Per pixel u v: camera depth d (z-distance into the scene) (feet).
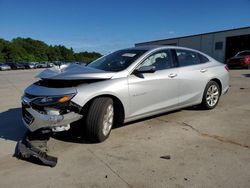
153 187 8.94
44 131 12.06
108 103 12.69
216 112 18.42
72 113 11.87
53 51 358.23
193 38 115.65
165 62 16.11
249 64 64.44
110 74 13.25
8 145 12.92
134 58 14.71
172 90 15.94
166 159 11.01
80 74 12.57
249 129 14.62
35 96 12.10
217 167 10.23
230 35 99.96
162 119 16.67
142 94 14.25
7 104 23.84
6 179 9.65
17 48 285.84
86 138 13.32
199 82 17.79
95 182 9.34
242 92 27.09
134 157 11.26
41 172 10.11
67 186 9.13
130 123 15.81
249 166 10.27
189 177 9.52
